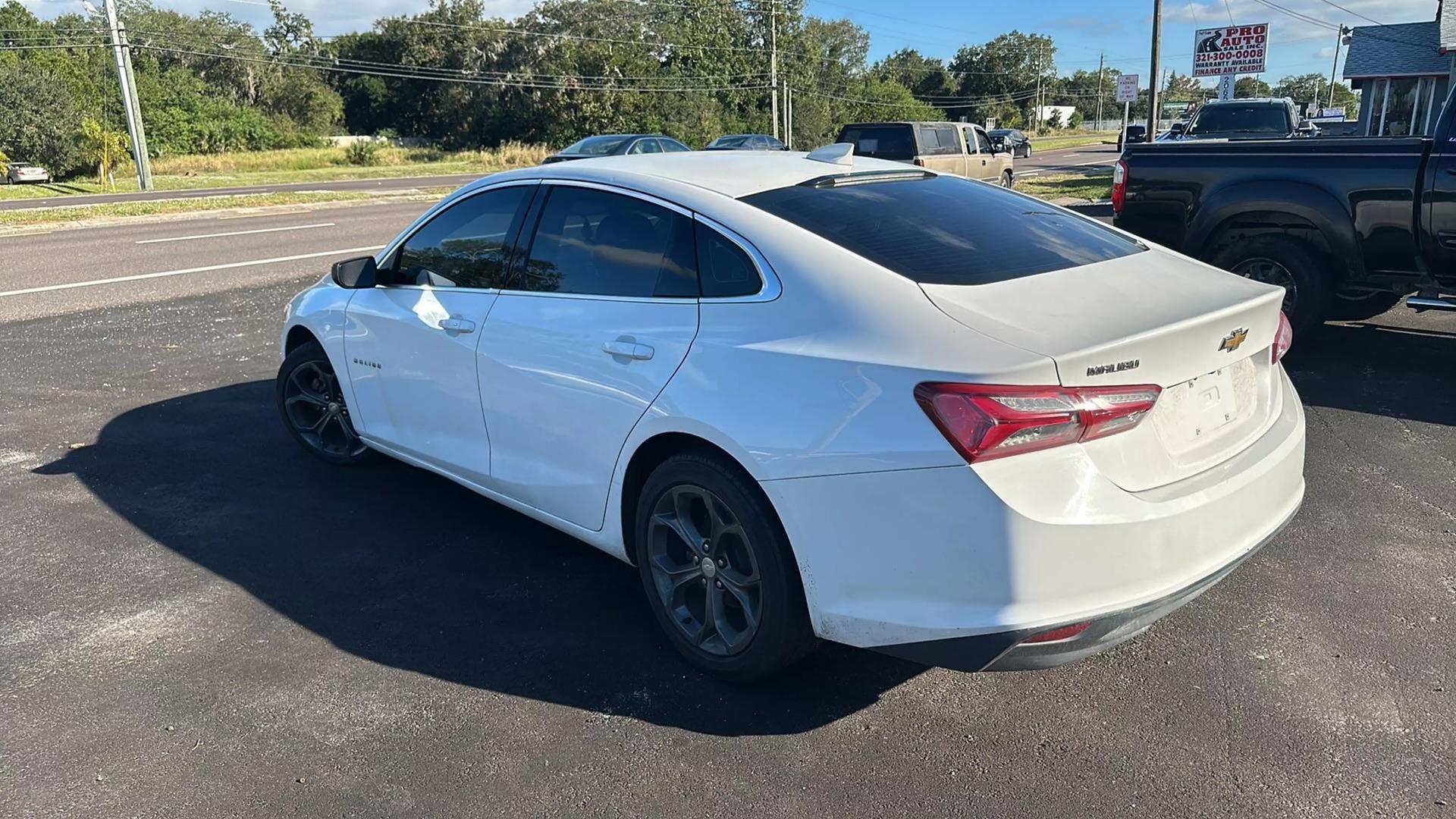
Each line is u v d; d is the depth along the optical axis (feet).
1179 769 8.67
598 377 10.53
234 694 10.01
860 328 8.70
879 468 8.23
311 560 13.12
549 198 11.98
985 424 7.70
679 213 10.43
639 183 11.00
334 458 16.52
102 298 33.27
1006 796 8.36
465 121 222.07
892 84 309.01
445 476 13.66
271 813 8.27
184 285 35.76
